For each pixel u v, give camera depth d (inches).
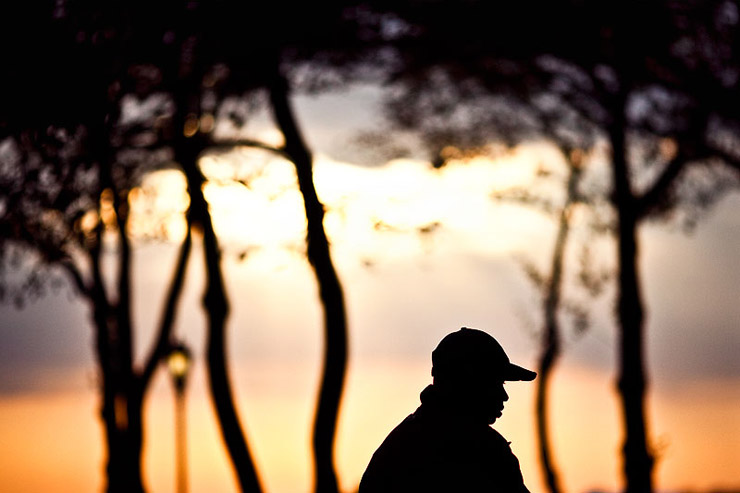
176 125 885.2
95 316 1157.7
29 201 816.3
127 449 1155.9
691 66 1116.5
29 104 740.0
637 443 1380.4
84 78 751.1
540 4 1076.5
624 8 1077.8
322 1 880.9
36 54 740.0
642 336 1403.8
